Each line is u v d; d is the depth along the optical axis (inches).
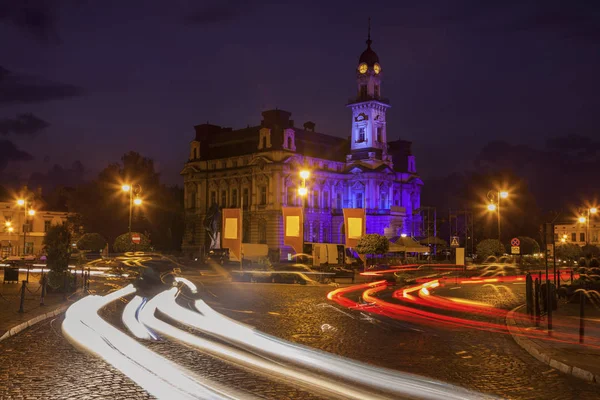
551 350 582.2
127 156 4520.2
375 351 602.5
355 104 4352.9
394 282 1739.7
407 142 4958.2
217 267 2375.7
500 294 1368.1
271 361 537.0
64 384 444.8
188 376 472.4
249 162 4128.9
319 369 506.0
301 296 1256.8
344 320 850.1
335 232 4330.7
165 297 1173.1
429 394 427.2
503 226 4709.6
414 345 642.2
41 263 2780.5
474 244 4409.5
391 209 4237.2
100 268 2228.1
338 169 4421.8
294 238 2242.9
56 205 4970.5
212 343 629.0
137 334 687.1
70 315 869.2
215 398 408.2
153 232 4488.2
